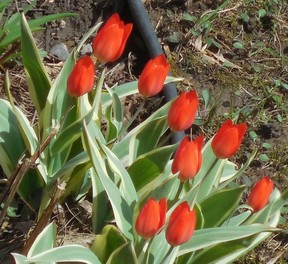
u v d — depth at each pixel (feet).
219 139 3.63
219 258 4.00
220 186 3.96
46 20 5.11
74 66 3.87
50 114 4.14
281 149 5.34
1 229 4.40
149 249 3.75
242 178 5.11
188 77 5.62
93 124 4.12
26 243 4.05
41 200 4.35
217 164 4.17
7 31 4.91
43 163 4.22
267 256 4.76
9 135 4.33
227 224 4.09
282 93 5.66
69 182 4.26
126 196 3.95
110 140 4.35
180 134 5.16
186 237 3.39
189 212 3.32
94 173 4.27
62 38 5.64
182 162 3.57
